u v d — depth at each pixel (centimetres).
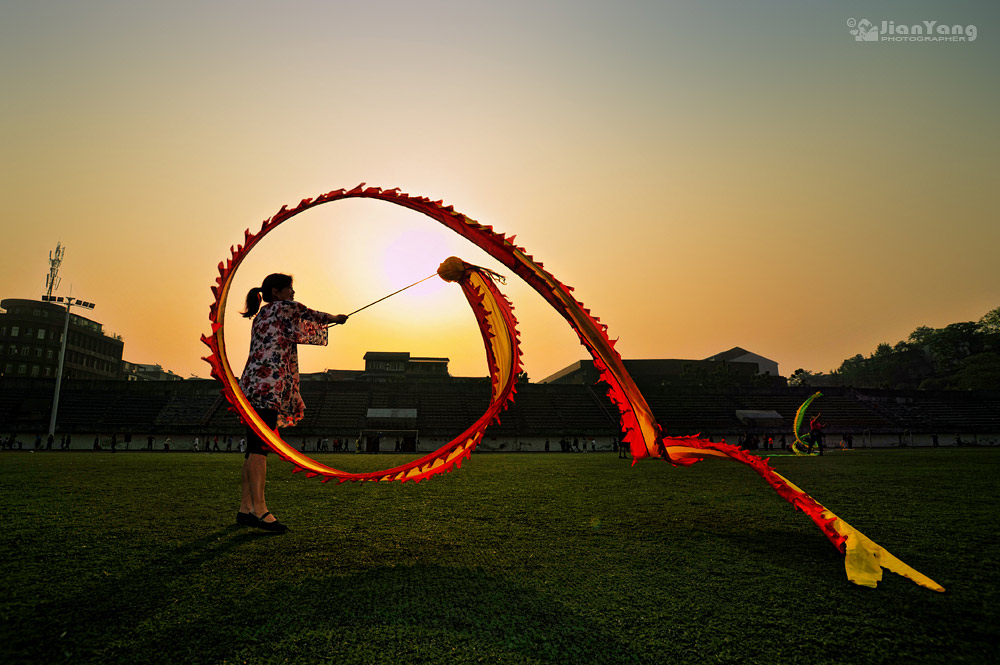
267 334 431
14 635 201
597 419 4766
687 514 502
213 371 357
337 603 240
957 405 5178
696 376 6644
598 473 1056
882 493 699
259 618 222
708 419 4816
